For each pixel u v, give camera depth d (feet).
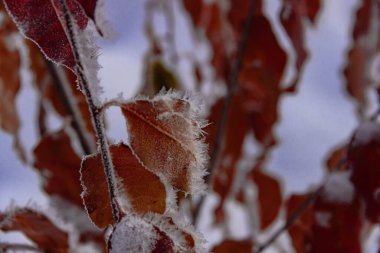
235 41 2.15
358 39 2.31
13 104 1.98
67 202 1.71
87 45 0.90
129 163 0.97
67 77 1.76
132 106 0.94
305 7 1.94
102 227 0.98
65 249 1.36
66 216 1.64
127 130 0.95
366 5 2.30
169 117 0.95
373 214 1.45
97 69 0.91
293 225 1.74
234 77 1.97
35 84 1.99
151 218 0.94
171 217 0.96
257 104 2.06
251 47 1.97
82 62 0.89
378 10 2.28
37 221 1.33
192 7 2.27
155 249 0.91
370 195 1.45
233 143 2.13
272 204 2.14
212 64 2.22
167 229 0.94
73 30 0.88
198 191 0.96
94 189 0.97
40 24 0.91
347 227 1.46
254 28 1.97
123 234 0.91
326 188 1.49
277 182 2.16
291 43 1.93
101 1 0.90
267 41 1.96
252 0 1.98
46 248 1.36
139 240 0.91
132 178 0.96
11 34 1.92
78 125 1.76
